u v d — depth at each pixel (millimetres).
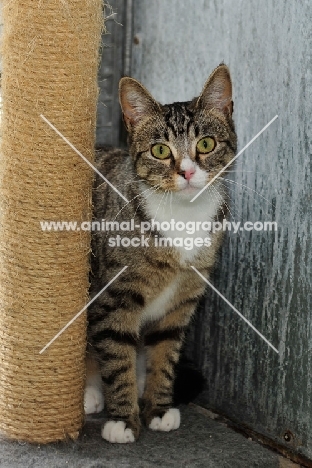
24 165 960
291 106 1021
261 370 1089
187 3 1164
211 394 1163
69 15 933
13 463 966
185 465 986
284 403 1062
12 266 982
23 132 955
